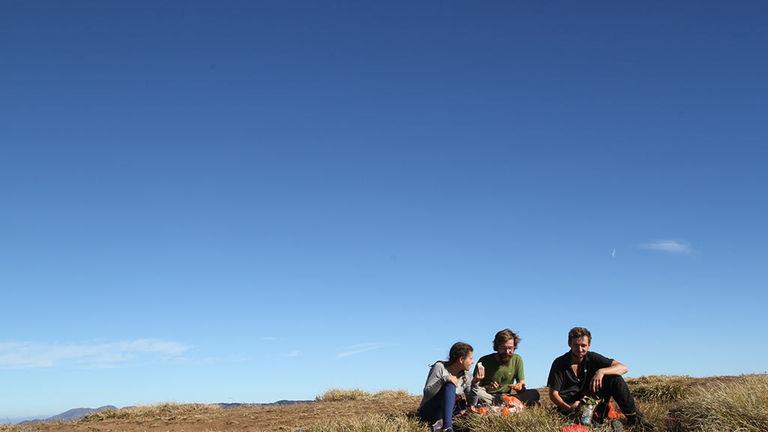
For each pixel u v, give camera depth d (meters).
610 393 9.45
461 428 9.84
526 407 10.10
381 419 10.34
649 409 9.88
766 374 11.47
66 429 14.54
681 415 9.55
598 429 8.73
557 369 9.85
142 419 15.77
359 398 19.53
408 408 14.76
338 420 10.95
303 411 15.73
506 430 9.13
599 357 9.62
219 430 13.54
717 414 8.73
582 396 9.70
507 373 10.95
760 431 8.20
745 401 8.83
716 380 15.58
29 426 15.20
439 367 10.01
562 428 8.70
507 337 10.88
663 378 16.36
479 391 10.38
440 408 10.05
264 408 17.27
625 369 9.43
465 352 10.01
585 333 9.62
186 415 16.19
